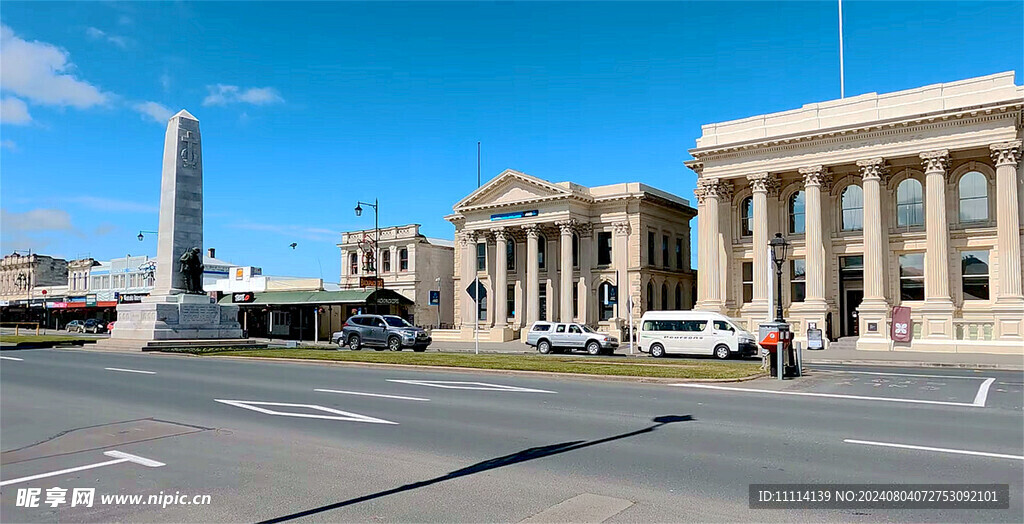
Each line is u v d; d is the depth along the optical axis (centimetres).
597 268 5200
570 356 3203
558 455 930
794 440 1020
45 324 8969
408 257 6153
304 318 6175
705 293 4316
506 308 5381
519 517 665
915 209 3938
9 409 1387
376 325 3684
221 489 774
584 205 5184
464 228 5612
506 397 1532
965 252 3791
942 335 3572
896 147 3753
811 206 3972
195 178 3784
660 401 1458
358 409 1359
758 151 4153
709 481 790
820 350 3653
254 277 6788
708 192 4322
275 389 1712
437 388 1717
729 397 1531
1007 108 3422
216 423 1205
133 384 1841
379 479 811
